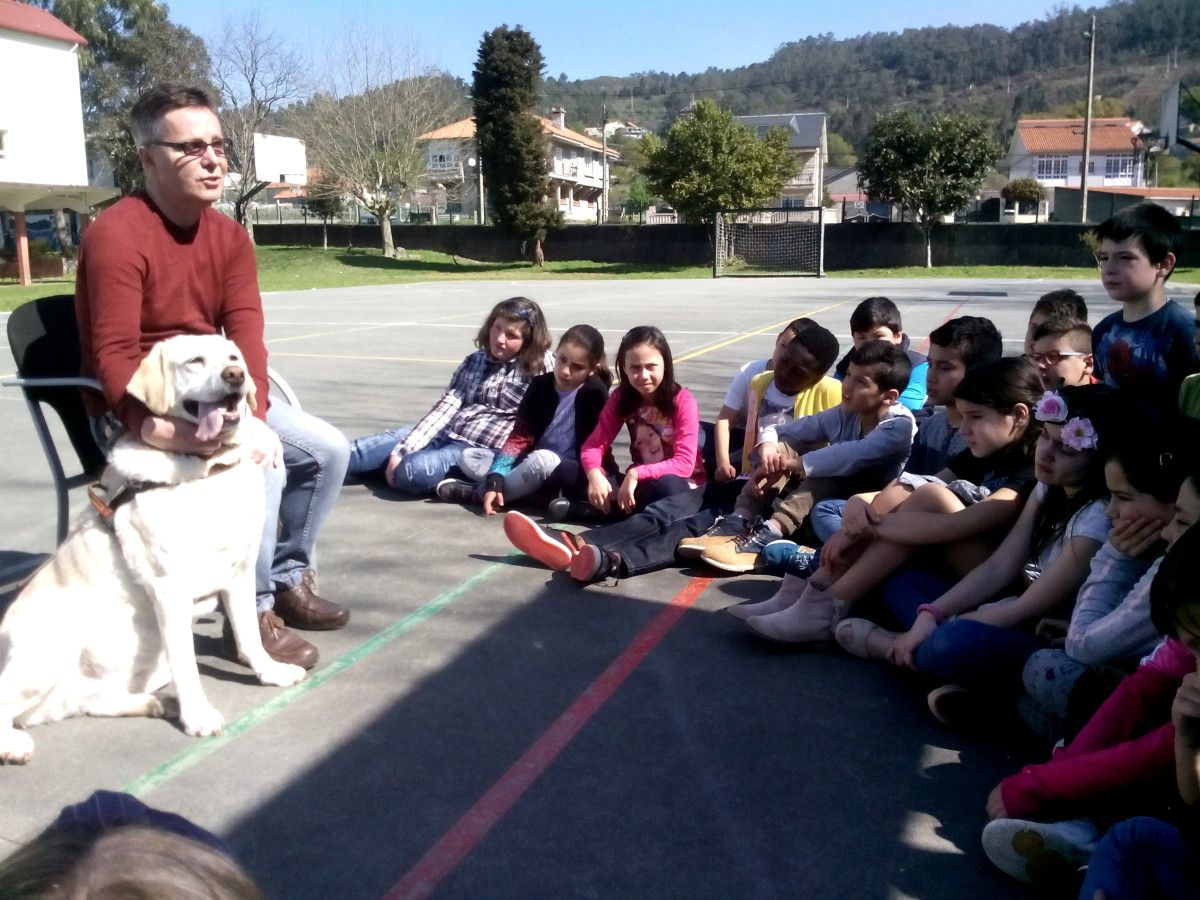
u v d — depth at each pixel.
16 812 2.51
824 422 4.53
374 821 2.48
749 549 4.26
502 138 41.72
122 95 48.81
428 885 2.24
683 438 4.75
